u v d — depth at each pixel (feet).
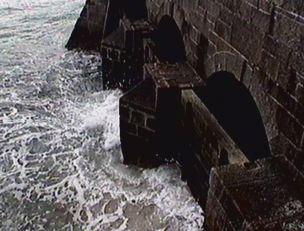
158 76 32.99
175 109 33.47
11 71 54.44
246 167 21.84
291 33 19.24
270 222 18.66
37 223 30.68
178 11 35.29
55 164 36.73
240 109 35.37
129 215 31.09
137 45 44.80
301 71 18.86
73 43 61.00
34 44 62.54
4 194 33.30
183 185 34.22
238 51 24.75
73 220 30.81
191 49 33.45
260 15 21.65
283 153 21.24
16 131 41.50
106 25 52.85
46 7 77.05
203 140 32.45
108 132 41.06
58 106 46.96
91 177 35.14
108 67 48.47
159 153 35.40
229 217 20.16
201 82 31.78
